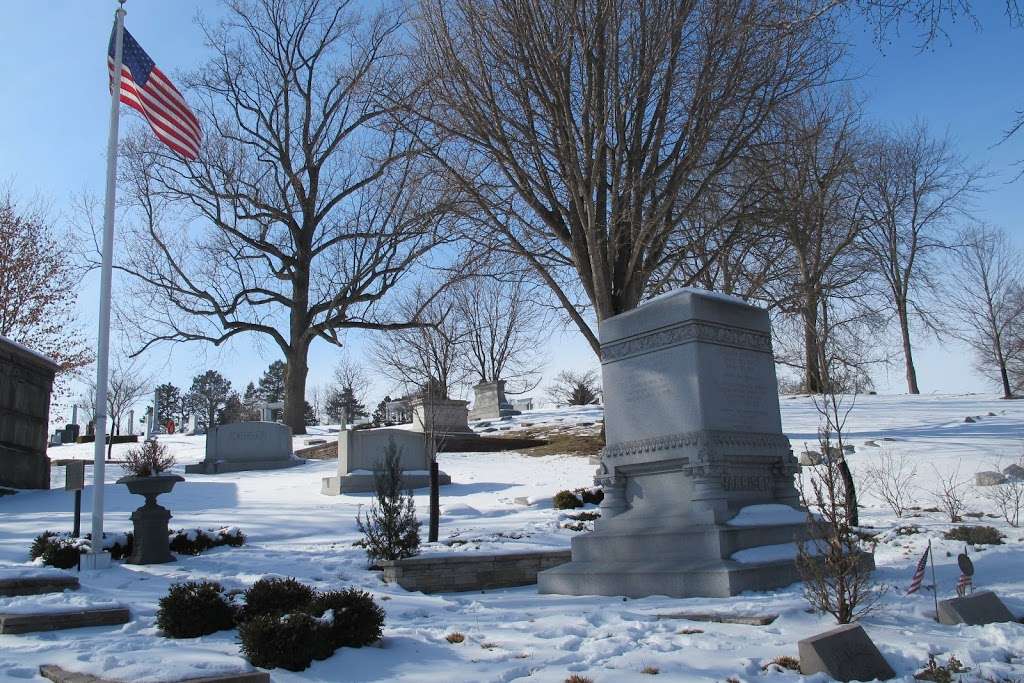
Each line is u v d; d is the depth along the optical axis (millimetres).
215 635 7555
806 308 22172
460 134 21031
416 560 11328
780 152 21891
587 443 30984
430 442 24172
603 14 18406
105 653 6395
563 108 19453
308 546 15164
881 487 18391
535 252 22656
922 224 40531
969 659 5918
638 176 19797
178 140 15711
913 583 8250
